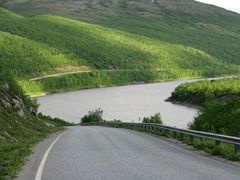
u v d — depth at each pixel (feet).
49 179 41.83
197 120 111.75
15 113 124.57
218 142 67.72
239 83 502.38
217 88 476.95
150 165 51.88
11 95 134.10
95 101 584.81
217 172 46.39
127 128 184.44
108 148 75.36
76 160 57.00
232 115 98.48
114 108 487.20
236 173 45.78
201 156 62.34
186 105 515.50
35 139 96.27
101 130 160.15
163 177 42.93
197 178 42.42
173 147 77.77
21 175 44.04
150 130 139.54
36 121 153.17
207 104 115.03
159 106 507.30
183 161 56.08
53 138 106.52
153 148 75.56
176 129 97.66
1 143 70.33
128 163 53.78
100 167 50.08
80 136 115.44
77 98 647.56
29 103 169.78
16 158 54.08
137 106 507.71
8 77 151.84
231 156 58.34
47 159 58.03
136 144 84.99
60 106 516.73
